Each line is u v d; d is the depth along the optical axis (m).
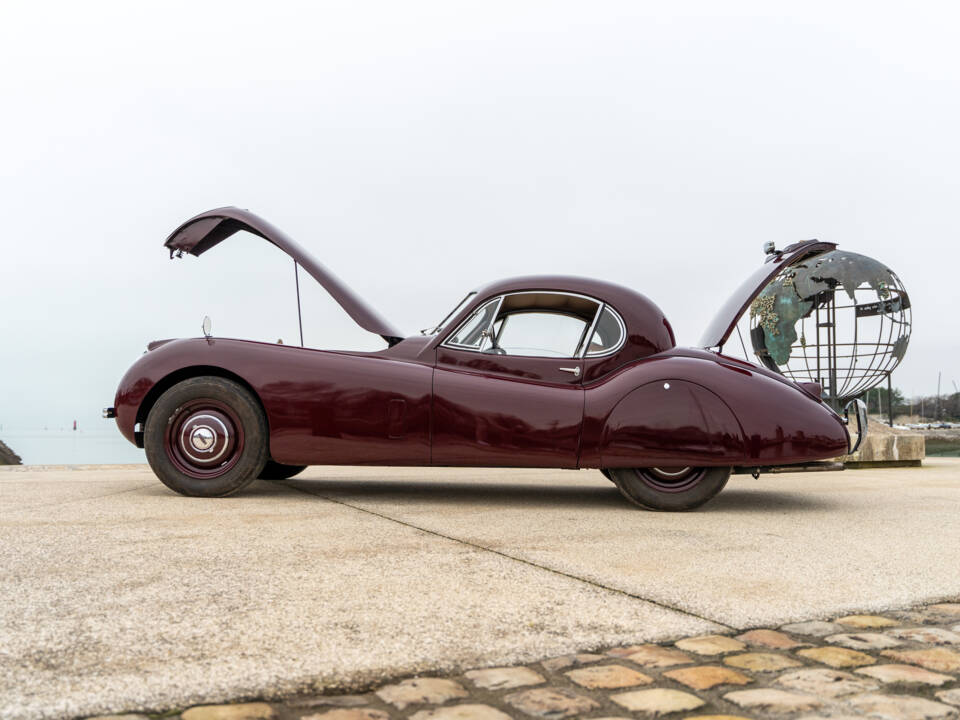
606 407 3.79
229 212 4.34
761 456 3.70
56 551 2.47
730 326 4.40
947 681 1.43
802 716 1.26
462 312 4.13
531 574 2.25
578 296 4.08
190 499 3.94
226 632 1.65
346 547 2.61
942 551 2.72
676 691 1.36
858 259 7.82
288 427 3.93
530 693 1.34
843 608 1.93
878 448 7.68
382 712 1.25
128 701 1.28
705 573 2.31
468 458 3.85
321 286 4.25
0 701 1.27
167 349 4.11
